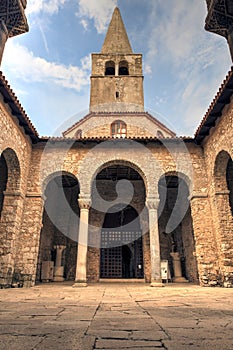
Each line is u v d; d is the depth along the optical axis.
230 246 10.16
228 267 9.91
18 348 2.01
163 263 14.14
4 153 10.34
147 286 10.51
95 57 21.39
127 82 20.30
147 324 3.01
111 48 22.64
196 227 11.16
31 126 11.17
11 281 9.87
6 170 12.05
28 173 11.86
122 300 5.68
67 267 15.05
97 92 19.84
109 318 3.42
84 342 2.20
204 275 10.39
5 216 10.29
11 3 9.05
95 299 5.88
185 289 8.80
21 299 5.86
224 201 10.73
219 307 4.52
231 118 9.33
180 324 3.01
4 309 4.29
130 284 12.38
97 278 14.39
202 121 10.97
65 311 4.05
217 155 10.68
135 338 2.34
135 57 21.56
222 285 10.04
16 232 10.41
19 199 10.66
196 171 12.02
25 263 10.33
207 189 11.70
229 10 8.45
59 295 6.81
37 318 3.42
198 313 3.86
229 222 10.45
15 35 9.87
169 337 2.38
